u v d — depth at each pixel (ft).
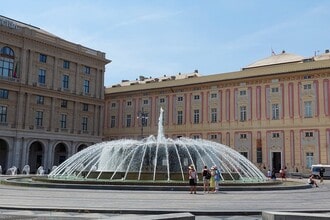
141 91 243.19
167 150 94.53
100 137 241.96
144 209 45.80
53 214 43.60
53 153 213.05
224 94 210.18
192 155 96.43
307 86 183.11
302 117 182.91
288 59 225.97
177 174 85.81
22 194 62.34
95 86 242.58
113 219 26.99
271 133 191.62
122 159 98.94
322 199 61.62
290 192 74.23
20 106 197.57
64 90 220.84
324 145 174.81
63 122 221.66
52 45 213.87
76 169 105.50
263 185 81.76
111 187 70.69
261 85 197.57
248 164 108.58
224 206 50.42
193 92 222.07
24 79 200.44
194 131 218.59
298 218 30.63
